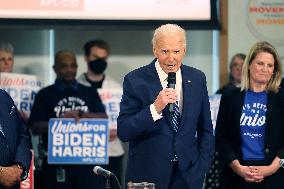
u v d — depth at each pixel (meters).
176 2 13.00
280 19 13.73
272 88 9.28
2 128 8.27
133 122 7.47
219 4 13.79
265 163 9.16
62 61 12.19
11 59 12.88
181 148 7.62
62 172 11.72
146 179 7.65
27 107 12.41
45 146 11.95
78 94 12.24
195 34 14.10
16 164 8.33
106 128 11.43
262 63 9.17
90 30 13.16
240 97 9.32
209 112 7.93
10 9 12.73
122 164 12.88
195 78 7.79
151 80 7.70
